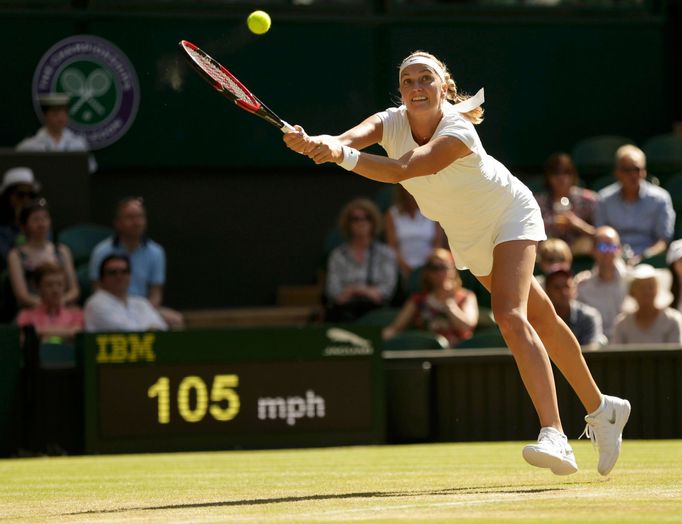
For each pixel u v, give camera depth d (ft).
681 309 58.44
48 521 24.48
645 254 64.95
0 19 71.15
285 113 74.95
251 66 74.49
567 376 30.63
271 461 42.37
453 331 58.18
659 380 52.39
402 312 58.75
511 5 78.07
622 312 57.62
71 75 71.97
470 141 27.94
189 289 73.92
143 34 72.84
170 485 32.83
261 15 29.04
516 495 27.22
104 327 57.06
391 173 27.25
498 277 28.78
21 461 46.50
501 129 78.02
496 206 28.84
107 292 57.77
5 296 61.93
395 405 53.88
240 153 74.23
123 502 28.35
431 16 76.79
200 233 74.18
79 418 51.49
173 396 51.37
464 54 77.46
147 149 73.05
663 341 55.01
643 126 79.92
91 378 50.65
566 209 65.51
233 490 30.63
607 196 66.39
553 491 28.04
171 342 51.39
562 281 53.52
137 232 63.10
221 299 74.33
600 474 31.55
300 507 25.77
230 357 51.80
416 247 66.59
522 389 53.57
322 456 44.50
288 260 75.20
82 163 68.18
